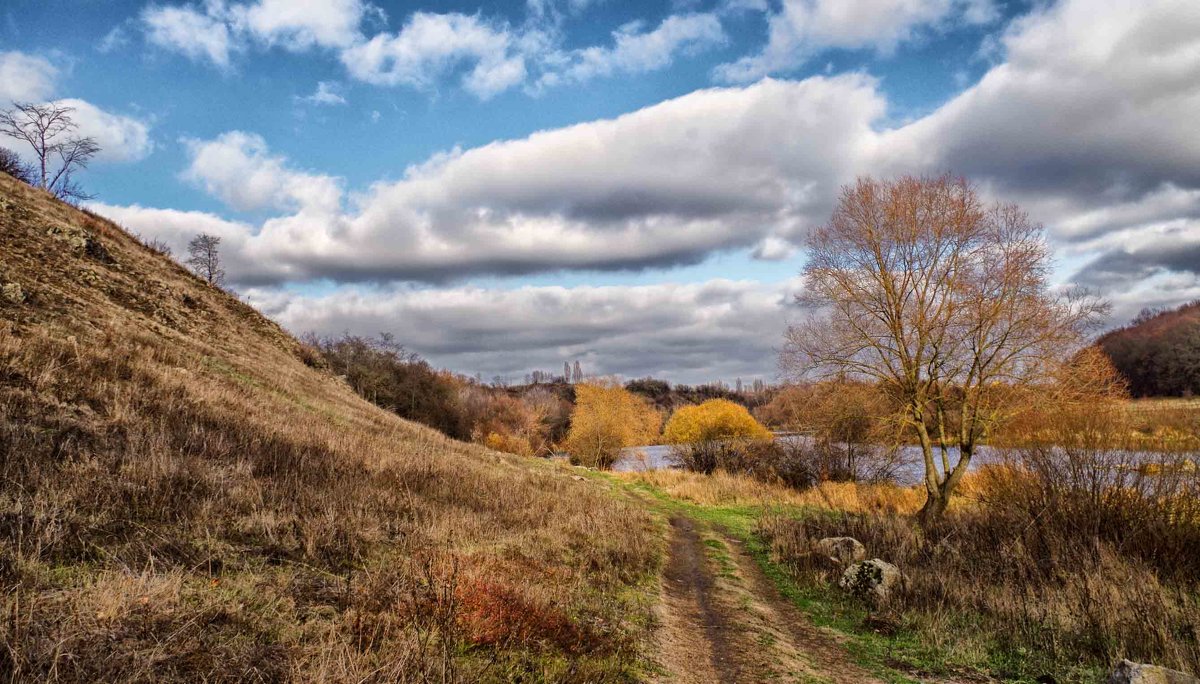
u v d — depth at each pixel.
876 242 20.84
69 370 12.00
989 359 19.20
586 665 6.32
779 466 32.34
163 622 4.94
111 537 6.40
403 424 27.20
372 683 4.76
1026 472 14.51
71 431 9.28
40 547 5.51
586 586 9.35
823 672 7.47
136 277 24.52
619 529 14.70
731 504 25.06
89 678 3.99
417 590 7.12
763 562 14.25
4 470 7.18
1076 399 17.53
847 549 13.33
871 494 25.03
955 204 19.88
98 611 4.78
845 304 21.48
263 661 4.79
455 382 81.06
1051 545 11.81
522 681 5.64
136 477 8.16
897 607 9.94
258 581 6.37
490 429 68.25
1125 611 8.65
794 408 25.44
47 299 16.19
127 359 14.39
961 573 11.56
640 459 49.34
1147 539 11.60
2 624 4.18
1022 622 8.78
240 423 13.19
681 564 13.62
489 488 15.78
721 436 38.12
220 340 24.48
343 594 6.65
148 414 11.60
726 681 7.09
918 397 20.58
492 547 10.11
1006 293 19.08
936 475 20.30
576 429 57.06
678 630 8.83
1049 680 7.15
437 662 5.35
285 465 11.45
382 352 63.38
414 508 11.30
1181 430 13.16
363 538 8.73
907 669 7.63
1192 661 7.16
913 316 20.48
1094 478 12.77
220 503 8.23
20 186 25.62
